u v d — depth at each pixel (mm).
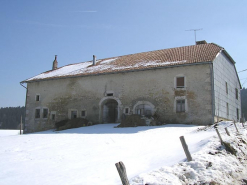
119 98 19797
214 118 16281
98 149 9773
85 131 16688
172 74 17984
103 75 20906
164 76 18266
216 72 17766
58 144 11547
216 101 17062
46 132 19688
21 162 7953
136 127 16641
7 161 8117
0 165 7574
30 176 6312
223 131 11055
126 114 19281
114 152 8992
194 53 19000
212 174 5254
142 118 17469
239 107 24000
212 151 6695
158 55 21234
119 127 17391
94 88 21172
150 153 8141
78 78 22188
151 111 18328
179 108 17453
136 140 11531
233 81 22641
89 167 6914
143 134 13398
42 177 6180
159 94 18234
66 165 7348
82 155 8758
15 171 6852
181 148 8328
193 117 16781
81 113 21469
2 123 70125
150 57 21297
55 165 7414
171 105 17688
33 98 24422
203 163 5602
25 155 9117
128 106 19312
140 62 20578
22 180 5988
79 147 10453
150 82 18734
